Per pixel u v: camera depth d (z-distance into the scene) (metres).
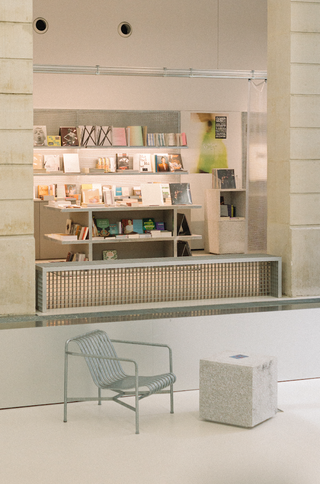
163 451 4.24
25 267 5.67
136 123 11.78
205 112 12.22
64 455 4.16
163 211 11.22
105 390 5.42
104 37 11.57
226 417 4.77
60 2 11.27
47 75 11.27
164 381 4.84
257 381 4.72
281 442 4.41
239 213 12.08
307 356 6.02
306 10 6.38
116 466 3.98
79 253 10.38
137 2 11.70
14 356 5.14
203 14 12.07
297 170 6.50
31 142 5.62
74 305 6.11
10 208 5.61
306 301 6.43
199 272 6.55
